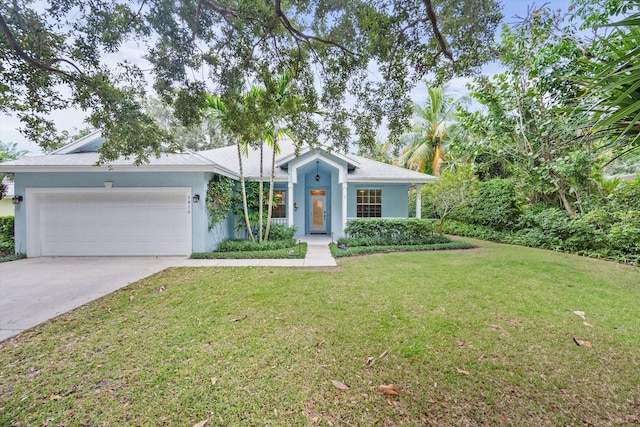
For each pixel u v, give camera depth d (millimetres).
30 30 3857
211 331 3668
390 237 10984
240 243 10086
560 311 4270
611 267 7043
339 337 3477
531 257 8336
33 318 4148
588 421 2160
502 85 10531
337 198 13484
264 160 13992
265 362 2961
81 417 2227
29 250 8867
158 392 2506
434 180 12438
